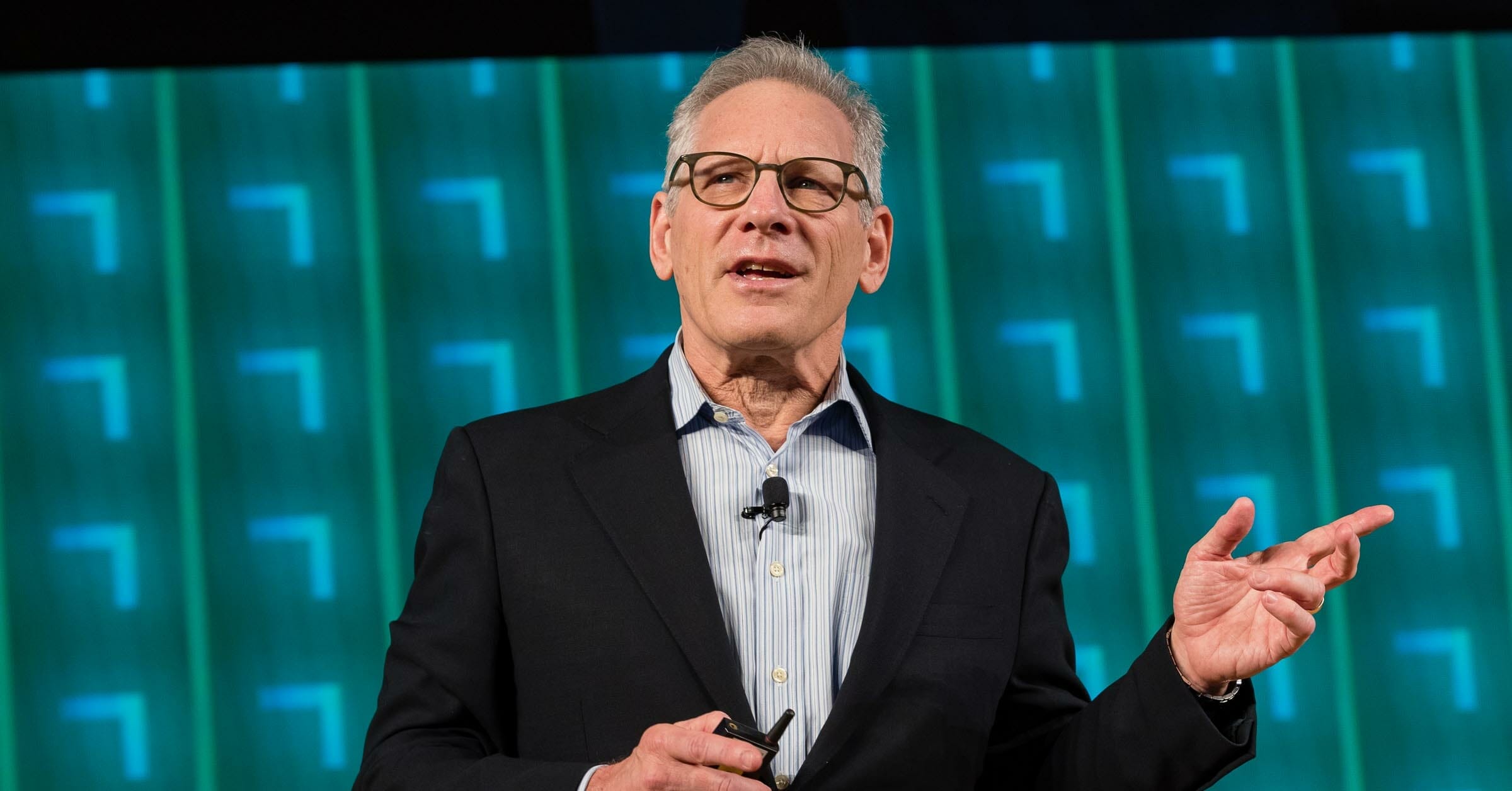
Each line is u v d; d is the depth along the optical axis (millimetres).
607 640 4668
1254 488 10859
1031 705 5082
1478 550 10922
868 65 10969
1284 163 11172
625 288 10633
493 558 4887
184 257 10359
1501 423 11031
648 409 5203
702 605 4676
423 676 4785
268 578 10188
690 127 5289
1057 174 11031
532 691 4727
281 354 10359
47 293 10234
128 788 9961
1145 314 10953
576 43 10695
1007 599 5055
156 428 10211
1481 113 11258
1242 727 4566
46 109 10352
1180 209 11070
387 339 10430
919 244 10883
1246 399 10938
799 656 4762
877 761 4543
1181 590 4488
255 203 10461
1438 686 10859
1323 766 10805
